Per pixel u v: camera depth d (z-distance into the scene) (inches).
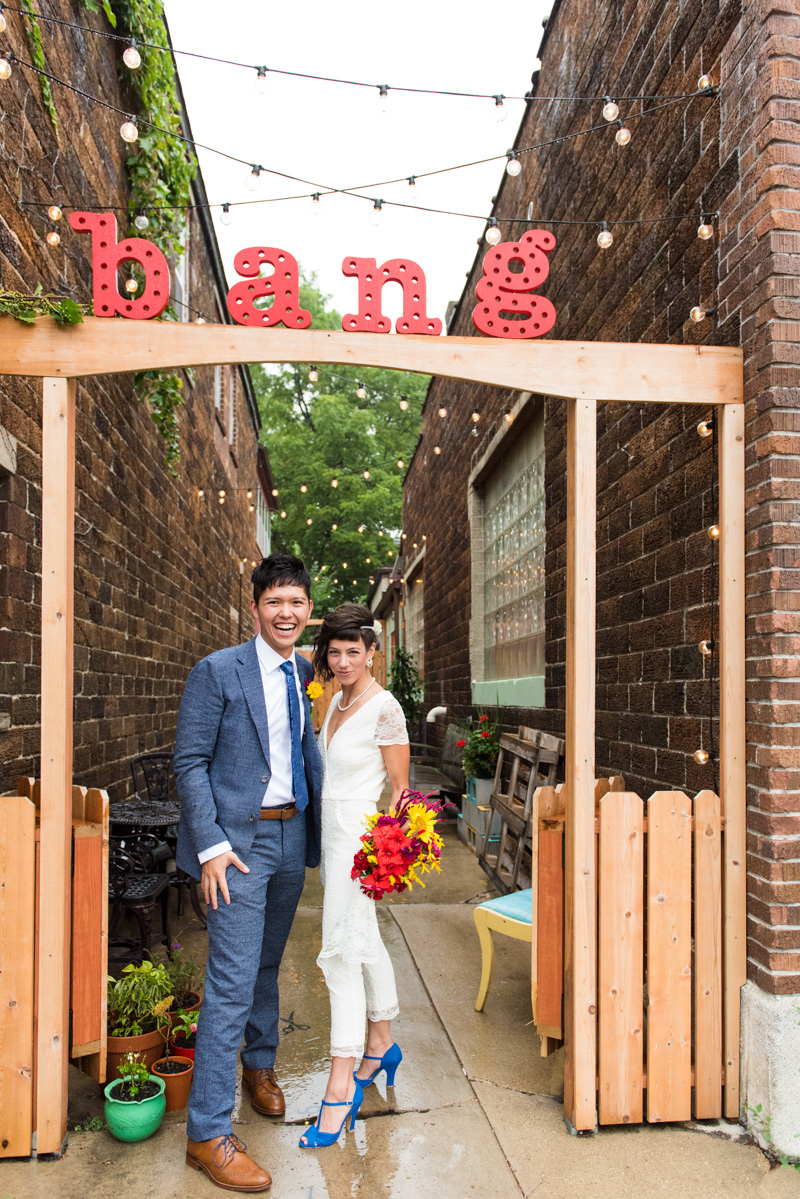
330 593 1137.4
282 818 98.8
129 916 182.9
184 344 98.8
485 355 103.0
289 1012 133.3
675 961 101.4
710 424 118.2
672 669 131.0
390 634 810.8
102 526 182.1
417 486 512.7
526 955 158.9
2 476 121.3
